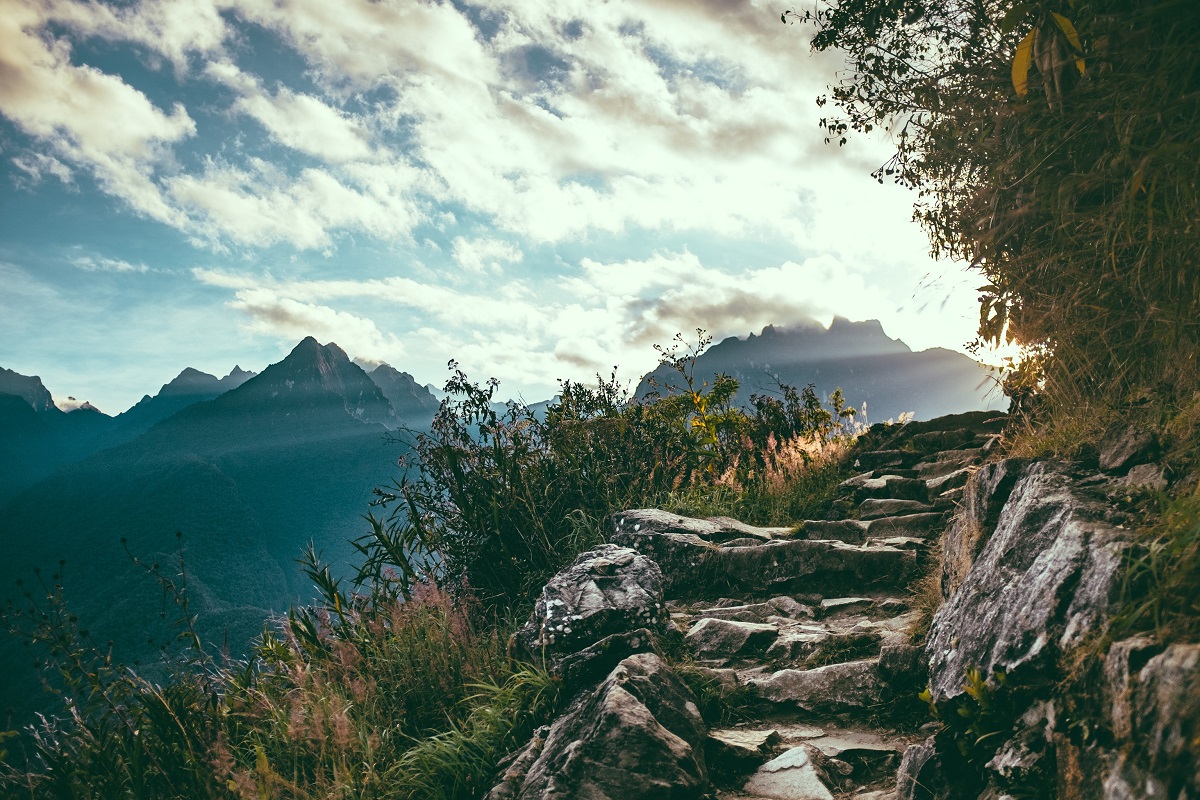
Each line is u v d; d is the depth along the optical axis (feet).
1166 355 10.52
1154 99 7.99
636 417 27.61
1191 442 9.06
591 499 24.27
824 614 17.78
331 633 17.89
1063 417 13.10
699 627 16.92
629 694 12.16
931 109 15.49
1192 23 7.58
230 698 15.49
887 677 13.47
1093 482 10.34
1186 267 8.57
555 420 25.99
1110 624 6.95
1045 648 7.86
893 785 11.41
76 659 13.55
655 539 21.18
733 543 21.02
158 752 13.51
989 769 8.44
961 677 9.57
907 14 17.92
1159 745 5.36
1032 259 12.35
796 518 26.43
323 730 13.11
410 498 22.17
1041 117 10.51
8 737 12.78
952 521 16.11
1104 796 5.98
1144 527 8.04
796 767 11.94
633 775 10.82
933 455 28.07
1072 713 7.12
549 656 15.20
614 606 16.01
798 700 13.98
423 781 12.70
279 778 12.16
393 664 16.40
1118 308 10.93
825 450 32.42
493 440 22.97
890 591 18.38
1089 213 9.89
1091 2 9.39
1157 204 8.87
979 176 13.87
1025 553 9.98
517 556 21.80
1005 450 17.30
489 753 13.10
